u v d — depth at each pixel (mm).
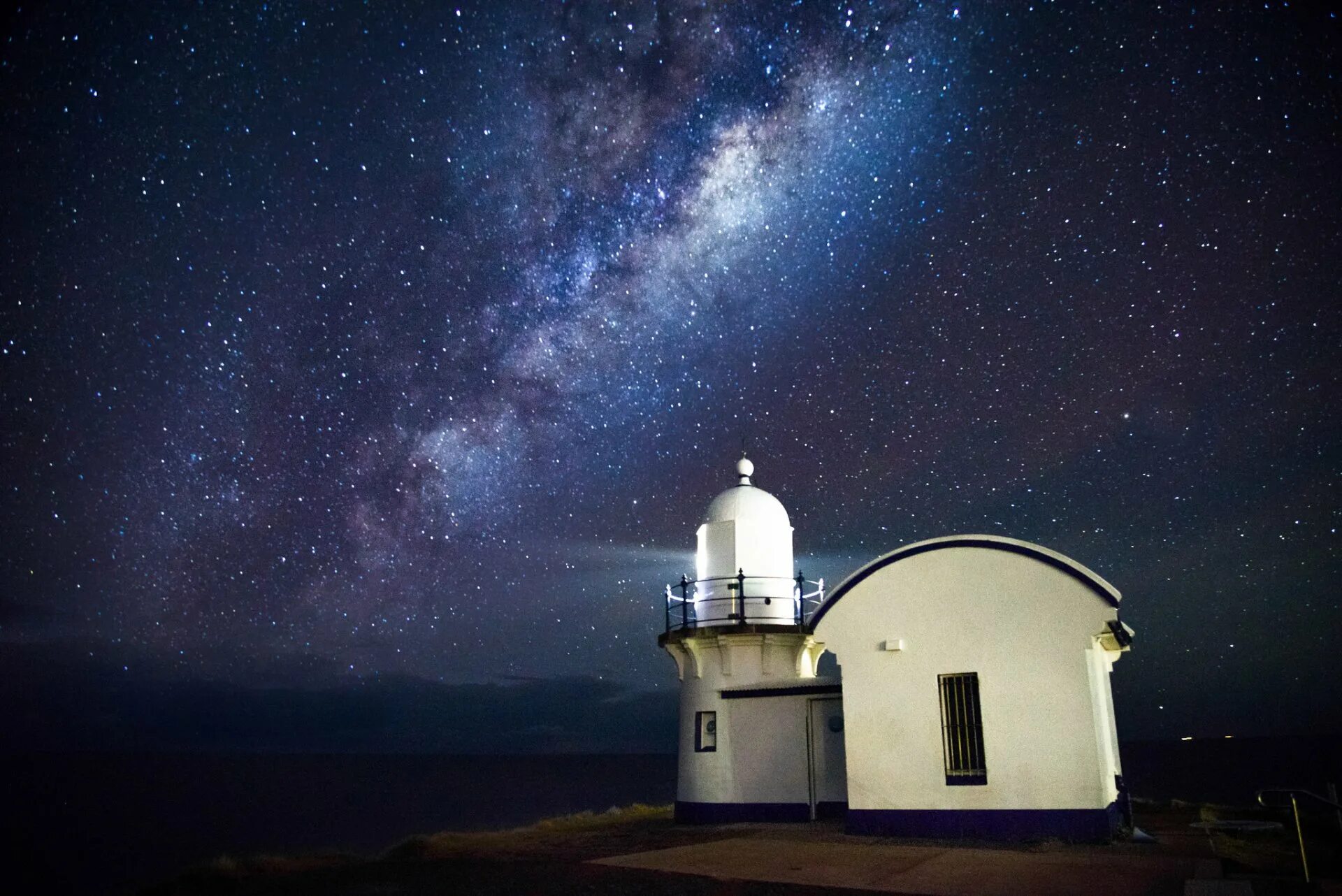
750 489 25391
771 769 21609
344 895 12023
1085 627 17062
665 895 11523
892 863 13977
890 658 18250
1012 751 17031
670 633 23422
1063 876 12688
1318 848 15797
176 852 42000
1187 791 64312
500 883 12562
